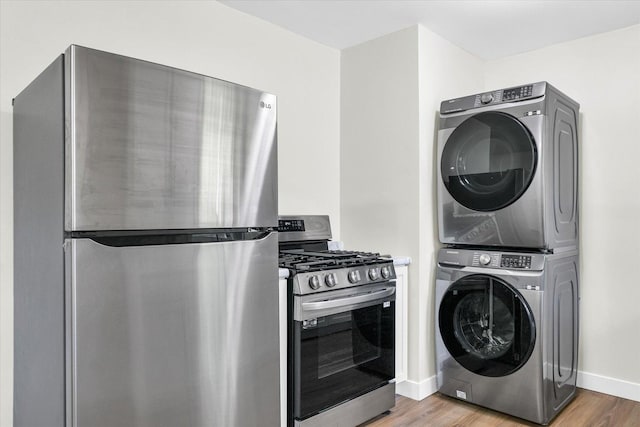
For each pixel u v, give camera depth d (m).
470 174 2.68
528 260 2.44
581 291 2.98
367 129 3.14
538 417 2.38
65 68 1.31
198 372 1.55
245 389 1.69
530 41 3.09
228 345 1.64
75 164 1.29
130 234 1.41
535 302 2.38
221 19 2.62
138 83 1.42
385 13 2.71
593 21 2.77
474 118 2.65
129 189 1.39
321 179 3.18
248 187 1.72
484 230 2.62
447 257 2.76
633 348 2.78
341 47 3.27
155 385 1.44
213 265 1.60
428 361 2.86
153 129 1.45
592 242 2.94
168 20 2.39
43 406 1.50
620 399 2.78
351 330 2.33
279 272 2.06
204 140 1.58
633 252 2.79
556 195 2.54
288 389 2.12
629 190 2.81
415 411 2.61
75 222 1.29
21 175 1.73
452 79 3.12
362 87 3.18
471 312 2.67
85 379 1.30
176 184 1.50
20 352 1.74
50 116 1.42
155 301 1.45
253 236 1.77
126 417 1.38
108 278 1.35
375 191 3.08
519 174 2.46
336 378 2.24
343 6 2.64
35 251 1.56
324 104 3.21
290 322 2.12
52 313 1.42
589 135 2.96
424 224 2.85
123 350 1.38
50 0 1.99
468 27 2.88
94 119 1.33
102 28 2.15
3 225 1.86
